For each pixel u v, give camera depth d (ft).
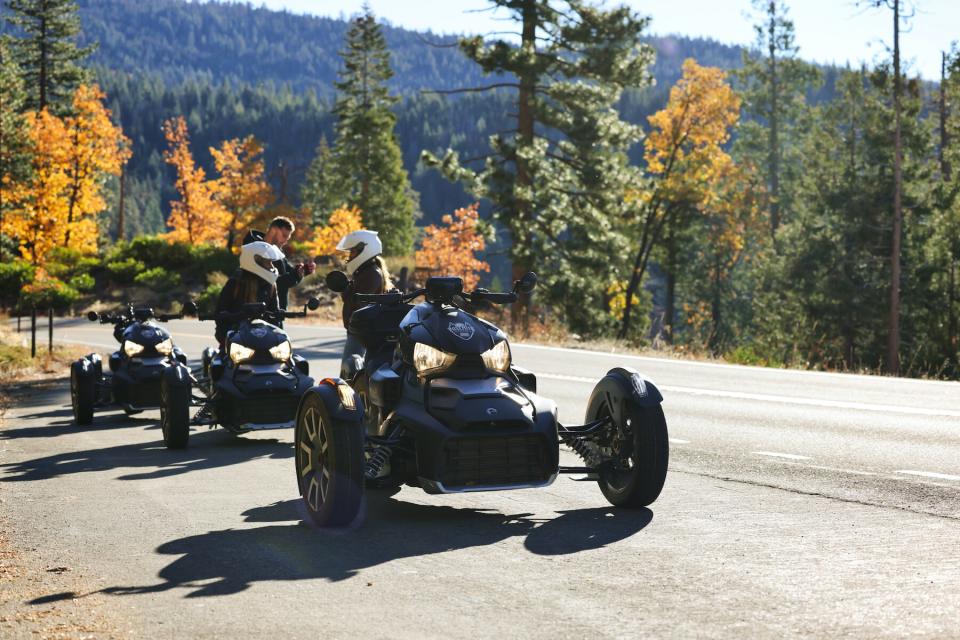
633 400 22.00
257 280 35.40
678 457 29.84
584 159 126.31
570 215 123.44
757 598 15.39
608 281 132.16
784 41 244.01
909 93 163.12
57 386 59.31
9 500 24.59
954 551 18.30
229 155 255.70
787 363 79.25
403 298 23.88
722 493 24.29
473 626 14.21
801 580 16.38
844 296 160.04
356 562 17.99
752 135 250.37
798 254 173.37
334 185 283.79
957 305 152.87
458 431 20.44
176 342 88.69
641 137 127.85
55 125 204.95
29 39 268.82
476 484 20.77
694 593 15.70
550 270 126.93
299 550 18.94
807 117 242.99
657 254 218.59
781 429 35.73
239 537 20.13
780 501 23.26
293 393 32.60
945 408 41.24
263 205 257.55
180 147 263.29
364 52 276.62
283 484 26.55
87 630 14.24
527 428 20.98
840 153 173.37
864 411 40.57
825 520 21.16
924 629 13.76
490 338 21.81
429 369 21.34
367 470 20.81
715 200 198.18
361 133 273.54
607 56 120.26
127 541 19.93
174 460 31.14
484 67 121.49
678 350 83.71
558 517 21.75
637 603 15.21
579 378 55.72
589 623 14.28
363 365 24.99
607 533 20.06
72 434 38.19
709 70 183.42
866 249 163.84
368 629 14.14
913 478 26.02
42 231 198.70
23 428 40.29
